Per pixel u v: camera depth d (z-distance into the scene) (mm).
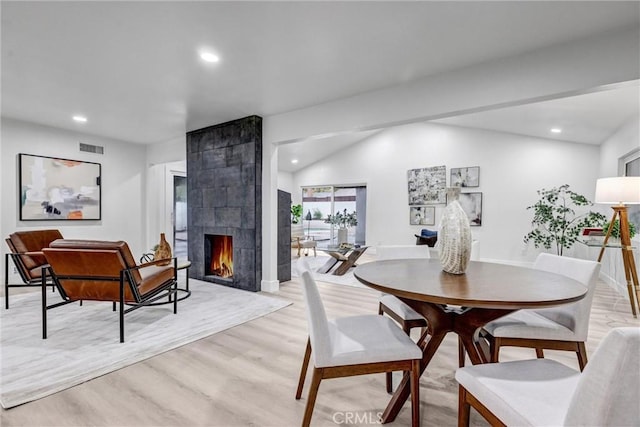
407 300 1747
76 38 2344
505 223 6348
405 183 7605
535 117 4605
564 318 1874
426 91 2969
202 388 1941
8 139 4359
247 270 4242
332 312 3395
